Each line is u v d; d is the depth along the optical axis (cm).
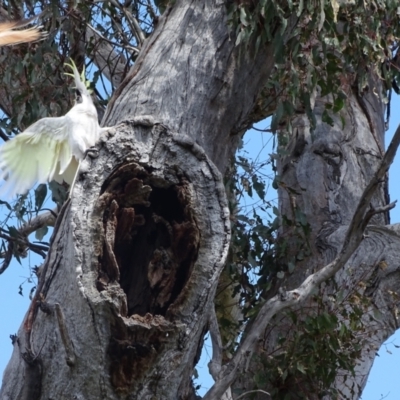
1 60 1380
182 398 924
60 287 893
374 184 1006
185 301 868
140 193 880
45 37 1294
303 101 1243
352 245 1052
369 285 1315
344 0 1214
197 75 1025
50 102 1400
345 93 1461
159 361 861
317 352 1227
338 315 1302
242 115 1064
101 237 861
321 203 1445
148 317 859
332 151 1488
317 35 1194
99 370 860
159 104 991
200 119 1008
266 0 1061
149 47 1059
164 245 898
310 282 1073
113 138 887
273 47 1101
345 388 1294
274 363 1250
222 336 1432
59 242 918
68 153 912
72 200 863
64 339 855
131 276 898
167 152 895
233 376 1026
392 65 1400
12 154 934
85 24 1435
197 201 888
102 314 847
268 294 1393
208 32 1059
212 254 878
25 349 895
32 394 890
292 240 1394
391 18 1334
